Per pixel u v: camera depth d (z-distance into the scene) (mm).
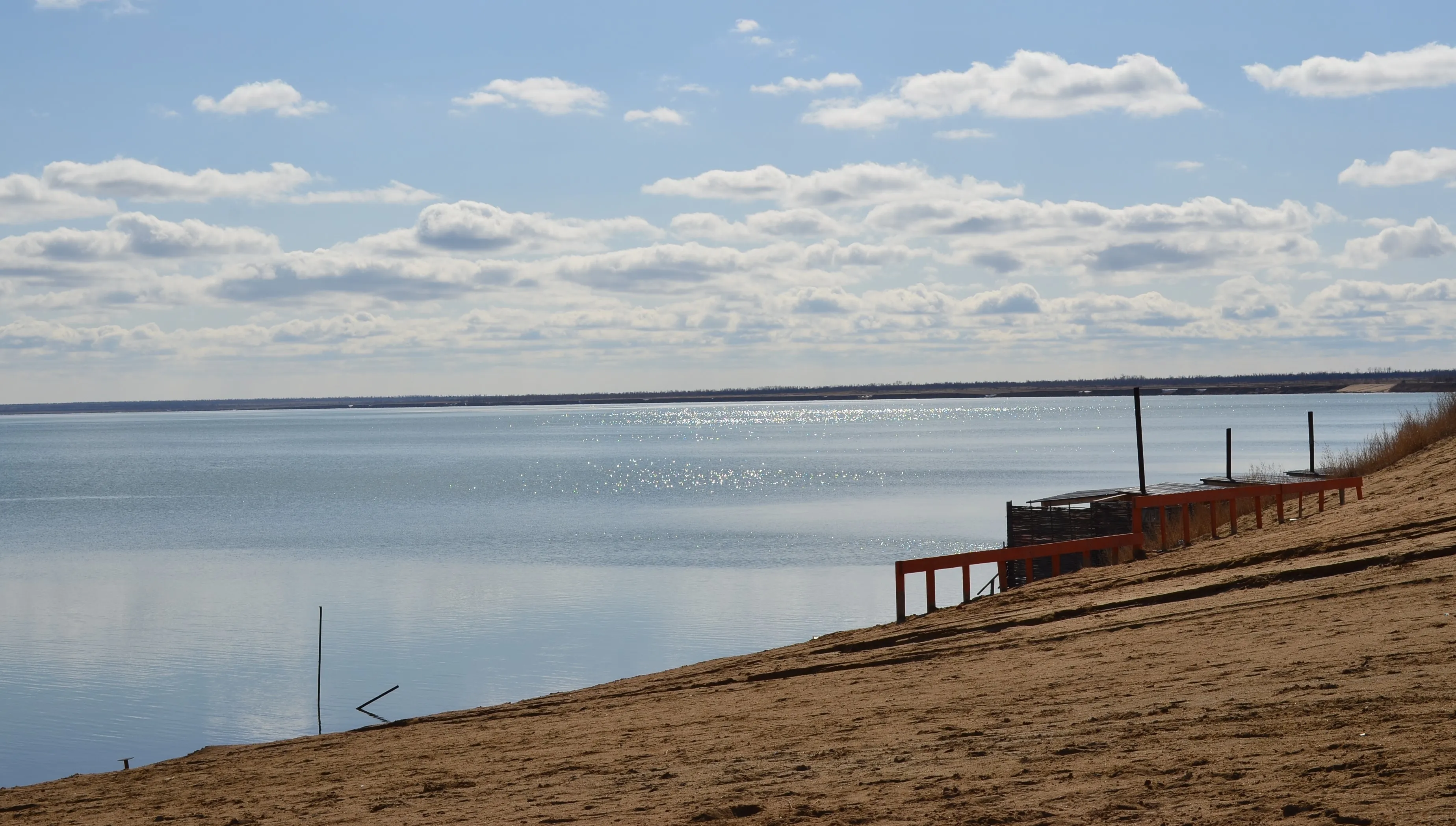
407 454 191625
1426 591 16078
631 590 50281
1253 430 190625
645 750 13164
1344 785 7527
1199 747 9289
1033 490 94812
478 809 10672
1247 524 33000
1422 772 7535
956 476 111938
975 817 8070
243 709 32625
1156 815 7535
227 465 165500
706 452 178000
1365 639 13242
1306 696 10633
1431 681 10422
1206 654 14164
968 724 12008
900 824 8164
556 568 58188
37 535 79750
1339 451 118750
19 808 14586
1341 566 19625
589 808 10047
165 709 32875
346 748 17156
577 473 133750
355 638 42031
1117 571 25594
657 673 23047
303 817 11469
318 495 109375
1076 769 9156
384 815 10984
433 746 16062
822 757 11180
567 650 38438
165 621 46500
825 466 133750
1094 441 178250
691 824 8867
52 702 33750
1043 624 20062
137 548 72000
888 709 13781
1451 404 43656
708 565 57500
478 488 114375
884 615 41812
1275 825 6957
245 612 48250
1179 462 119938
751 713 15188
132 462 176625
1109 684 13188
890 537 66188
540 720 17844
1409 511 25047
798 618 42000
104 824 12516
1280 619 15922
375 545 70125
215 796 13789
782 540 66562
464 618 45062
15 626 46000
